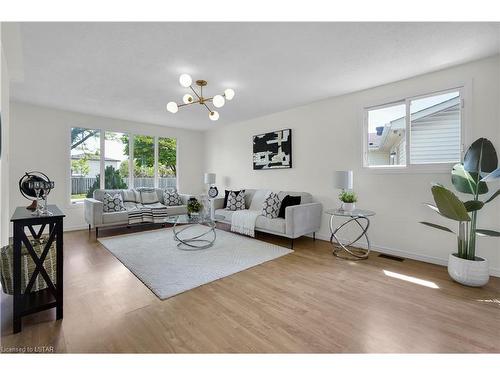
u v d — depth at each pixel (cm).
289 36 224
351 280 255
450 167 289
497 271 262
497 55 258
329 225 409
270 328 174
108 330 170
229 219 465
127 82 334
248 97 399
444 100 298
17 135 430
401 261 312
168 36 224
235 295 222
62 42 233
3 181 251
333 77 318
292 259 319
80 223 493
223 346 155
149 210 489
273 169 506
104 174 530
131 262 301
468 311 196
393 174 336
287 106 450
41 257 180
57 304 180
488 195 264
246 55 259
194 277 259
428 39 228
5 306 196
